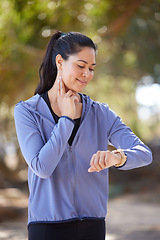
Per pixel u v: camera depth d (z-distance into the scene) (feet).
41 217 6.73
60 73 6.95
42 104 7.02
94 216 6.88
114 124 7.37
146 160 6.97
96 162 6.37
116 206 44.93
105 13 29.50
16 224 29.96
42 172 6.41
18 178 59.88
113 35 34.01
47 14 24.58
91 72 6.91
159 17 34.37
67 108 6.65
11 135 47.32
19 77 28.71
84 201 6.83
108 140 7.52
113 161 6.49
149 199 49.03
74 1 25.63
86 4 26.84
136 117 58.03
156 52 43.80
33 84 29.96
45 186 6.79
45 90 7.32
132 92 54.75
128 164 6.69
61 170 6.77
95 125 7.14
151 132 67.21
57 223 6.67
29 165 6.63
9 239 22.72
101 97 48.88
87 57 6.73
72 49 6.75
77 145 6.88
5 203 33.32
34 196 6.84
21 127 6.85
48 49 7.28
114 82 51.24
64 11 25.46
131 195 54.60
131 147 7.13
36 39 26.35
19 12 23.34
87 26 28.66
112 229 27.81
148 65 46.01
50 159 6.38
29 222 6.88
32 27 25.26
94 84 47.42
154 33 39.60
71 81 6.81
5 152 60.49
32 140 6.72
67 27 26.84
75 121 7.06
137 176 61.26
